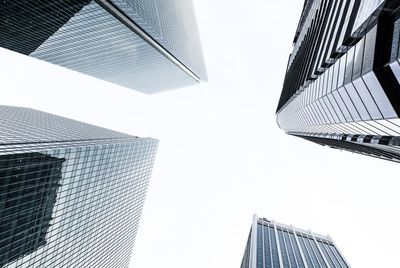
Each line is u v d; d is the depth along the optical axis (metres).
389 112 22.47
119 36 105.94
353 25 25.59
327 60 34.84
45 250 67.38
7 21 82.31
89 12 83.69
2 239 53.41
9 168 51.34
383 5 19.20
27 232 59.91
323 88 35.25
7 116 94.19
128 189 108.25
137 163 110.50
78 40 103.94
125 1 78.56
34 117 111.12
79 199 76.62
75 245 80.38
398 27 19.17
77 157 71.06
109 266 108.94
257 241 129.75
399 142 29.88
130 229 121.06
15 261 58.38
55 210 67.81
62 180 67.75
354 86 25.11
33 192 59.00
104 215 93.50
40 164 59.06
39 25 86.50
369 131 31.22
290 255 122.38
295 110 64.56
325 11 47.91
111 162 88.94
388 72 20.03
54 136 79.06
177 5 144.00
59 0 72.94
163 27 115.50
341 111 32.00
